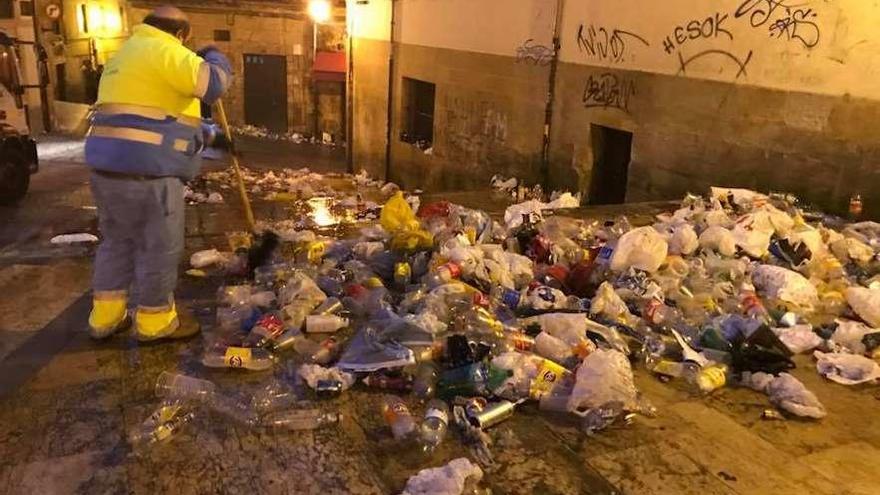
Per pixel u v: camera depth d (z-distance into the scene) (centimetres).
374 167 1569
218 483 271
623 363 336
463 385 337
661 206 718
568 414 328
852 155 614
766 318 431
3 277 523
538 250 532
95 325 385
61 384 341
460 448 297
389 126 1483
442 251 489
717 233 536
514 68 1048
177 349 379
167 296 382
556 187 981
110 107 357
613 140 927
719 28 716
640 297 452
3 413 316
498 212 748
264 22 2430
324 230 637
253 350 363
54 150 1698
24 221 964
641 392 353
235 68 2462
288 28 2439
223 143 499
